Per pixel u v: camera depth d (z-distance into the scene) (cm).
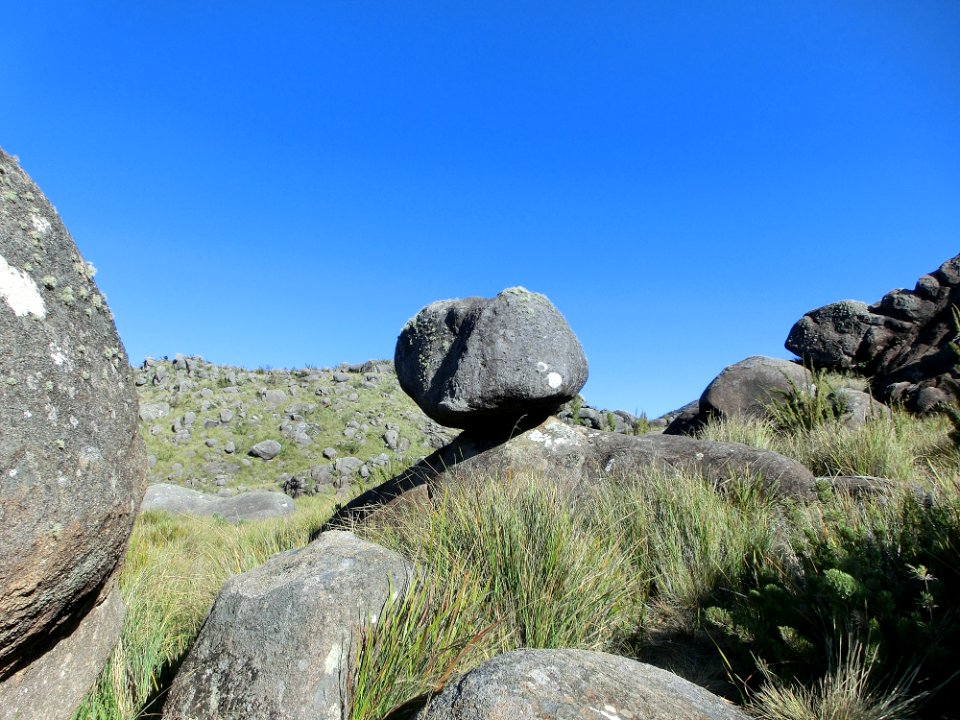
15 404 179
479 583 377
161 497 1586
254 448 2845
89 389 204
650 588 452
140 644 330
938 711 270
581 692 200
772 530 458
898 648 292
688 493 524
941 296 1360
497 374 638
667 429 1291
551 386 635
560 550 408
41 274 199
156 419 3044
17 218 198
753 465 583
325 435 3038
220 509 1542
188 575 498
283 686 261
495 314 653
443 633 303
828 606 321
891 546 346
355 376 3694
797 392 952
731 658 347
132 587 395
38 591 184
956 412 625
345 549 317
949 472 541
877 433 734
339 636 275
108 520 201
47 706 210
